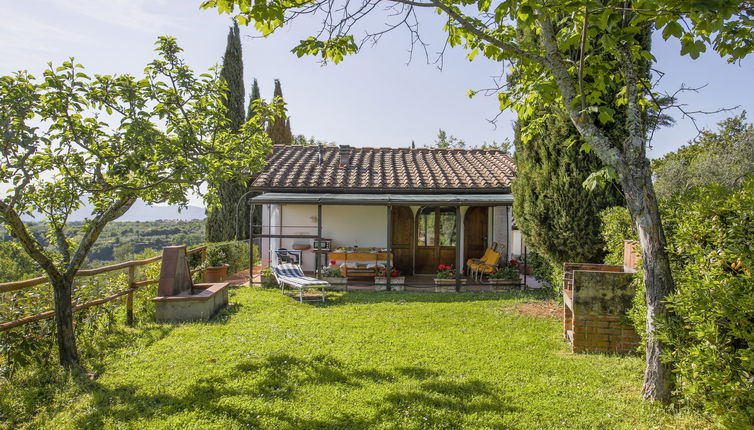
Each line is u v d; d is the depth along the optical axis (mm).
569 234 10438
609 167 5281
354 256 16250
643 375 6188
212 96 7902
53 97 6039
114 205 7023
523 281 16109
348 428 4785
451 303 11859
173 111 7320
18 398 5539
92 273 7871
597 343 7336
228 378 6172
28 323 6336
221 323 9469
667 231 6078
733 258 4168
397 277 15516
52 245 7367
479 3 4902
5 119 5176
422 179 17578
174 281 10008
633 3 5102
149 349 7484
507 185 16797
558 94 6711
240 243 20312
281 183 16906
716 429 4527
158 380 6109
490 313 10547
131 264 9352
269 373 6352
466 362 6855
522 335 8508
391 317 10062
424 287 15164
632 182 5211
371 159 20547
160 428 4773
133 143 6496
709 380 4102
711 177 21594
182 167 7102
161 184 7160
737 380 3990
